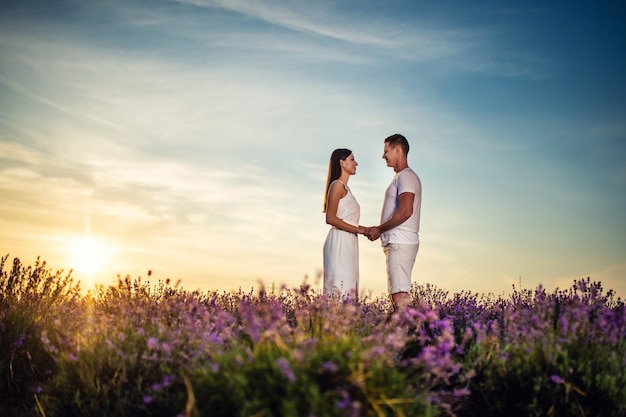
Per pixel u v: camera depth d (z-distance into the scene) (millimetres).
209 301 6059
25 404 4707
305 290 4430
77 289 6016
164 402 3738
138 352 4332
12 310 5543
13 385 5012
